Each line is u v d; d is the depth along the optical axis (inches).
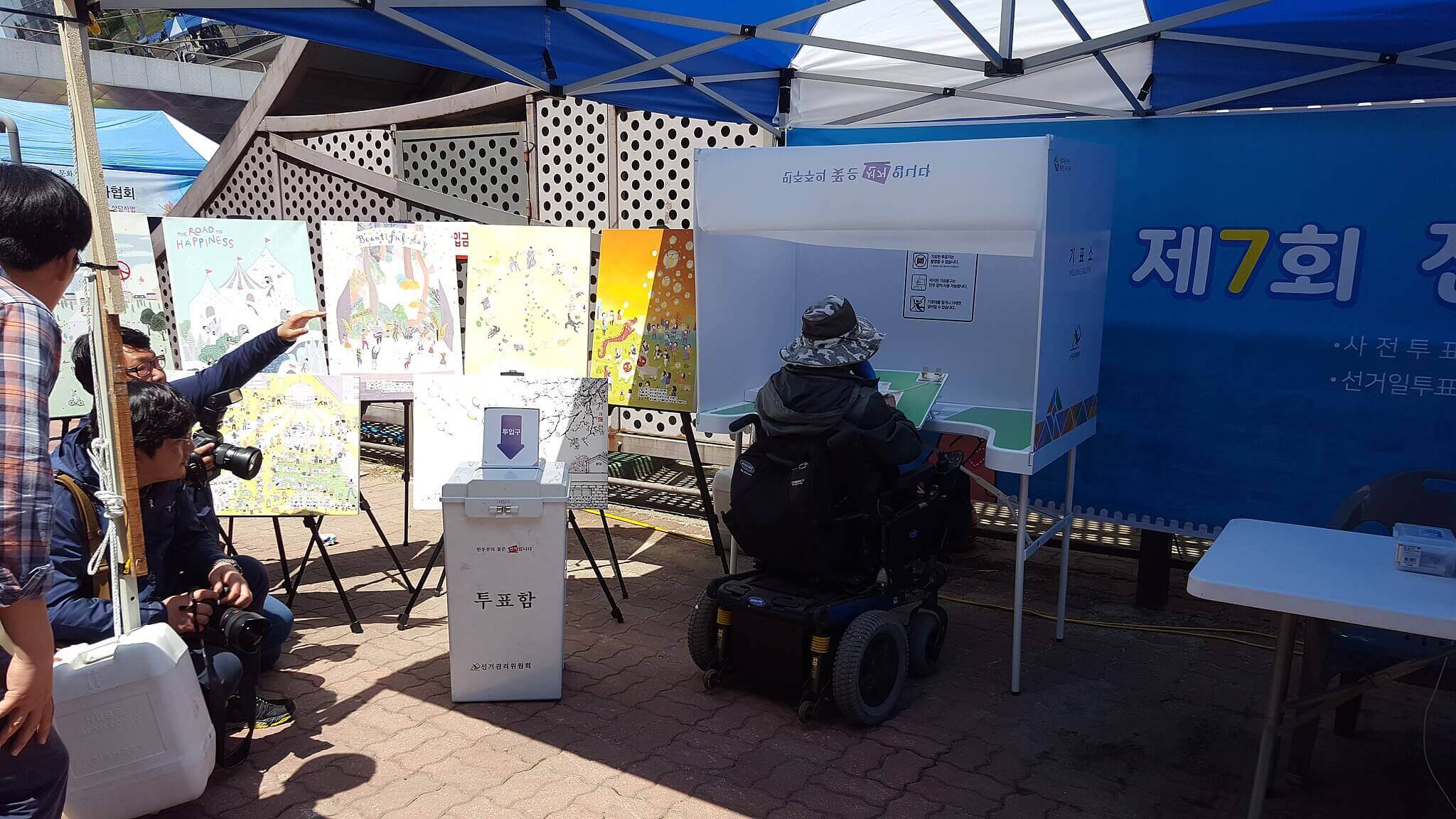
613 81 159.6
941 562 155.7
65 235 73.7
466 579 135.8
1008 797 117.7
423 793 116.6
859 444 132.0
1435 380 151.1
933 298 183.3
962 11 160.6
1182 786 120.7
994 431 150.6
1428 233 149.2
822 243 162.9
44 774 72.2
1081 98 175.2
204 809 112.6
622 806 114.3
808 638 134.3
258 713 132.8
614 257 199.3
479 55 142.9
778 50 181.8
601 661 156.7
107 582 103.0
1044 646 165.5
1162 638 169.2
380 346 191.6
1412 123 148.1
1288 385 162.9
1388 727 135.9
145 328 243.3
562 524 134.6
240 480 165.0
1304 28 145.9
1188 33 157.5
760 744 129.9
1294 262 159.6
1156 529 177.2
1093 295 154.9
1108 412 178.7
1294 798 117.4
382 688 145.4
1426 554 93.3
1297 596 86.7
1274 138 158.4
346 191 300.2
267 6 105.7
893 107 191.0
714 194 153.1
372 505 255.0
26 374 65.4
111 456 96.1
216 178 332.8
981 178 128.0
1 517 62.9
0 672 67.3
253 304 194.4
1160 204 169.2
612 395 199.0
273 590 190.5
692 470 274.4
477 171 275.7
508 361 189.9
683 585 195.6
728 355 173.2
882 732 134.1
